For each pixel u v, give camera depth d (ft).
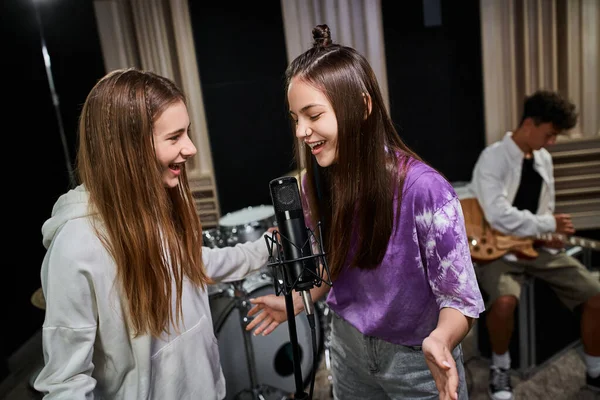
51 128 10.16
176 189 4.08
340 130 3.51
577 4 9.46
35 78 9.77
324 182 4.11
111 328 3.68
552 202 8.29
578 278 7.60
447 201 3.57
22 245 9.18
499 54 9.80
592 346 7.44
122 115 3.53
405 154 3.77
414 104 10.90
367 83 3.59
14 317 8.86
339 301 4.39
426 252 3.68
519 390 7.68
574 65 9.73
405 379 4.17
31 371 8.16
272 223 8.00
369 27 9.89
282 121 11.11
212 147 11.17
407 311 3.99
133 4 9.76
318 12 9.85
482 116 10.87
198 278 4.14
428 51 10.62
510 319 7.40
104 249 3.62
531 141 7.73
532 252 7.53
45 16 9.87
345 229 3.86
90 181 3.64
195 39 10.60
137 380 3.83
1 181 8.71
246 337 7.07
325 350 8.16
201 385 4.14
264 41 10.69
